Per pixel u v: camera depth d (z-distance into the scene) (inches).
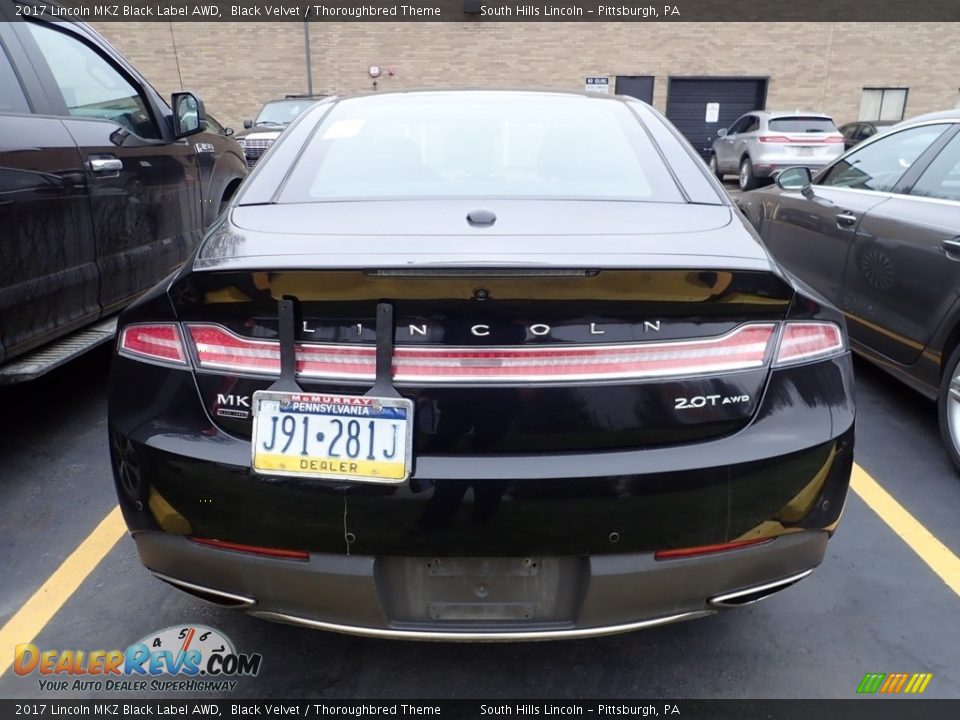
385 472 58.8
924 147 137.6
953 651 83.0
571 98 103.1
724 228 70.8
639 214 73.5
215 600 66.7
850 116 685.3
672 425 60.4
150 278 143.5
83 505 110.0
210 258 64.0
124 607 89.1
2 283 101.1
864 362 172.6
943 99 684.7
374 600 61.5
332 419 59.6
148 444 63.2
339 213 73.6
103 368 162.1
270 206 77.0
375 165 85.0
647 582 61.7
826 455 63.8
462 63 663.8
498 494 58.7
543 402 59.1
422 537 59.8
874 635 85.4
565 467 59.1
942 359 121.0
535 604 62.9
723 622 87.4
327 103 102.4
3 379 104.2
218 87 665.0
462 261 57.9
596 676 79.5
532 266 56.1
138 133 146.1
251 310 60.5
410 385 59.1
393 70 665.0
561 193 79.6
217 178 177.9
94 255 123.4
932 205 127.2
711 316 60.7
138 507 65.1
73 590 91.9
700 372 60.7
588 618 62.4
